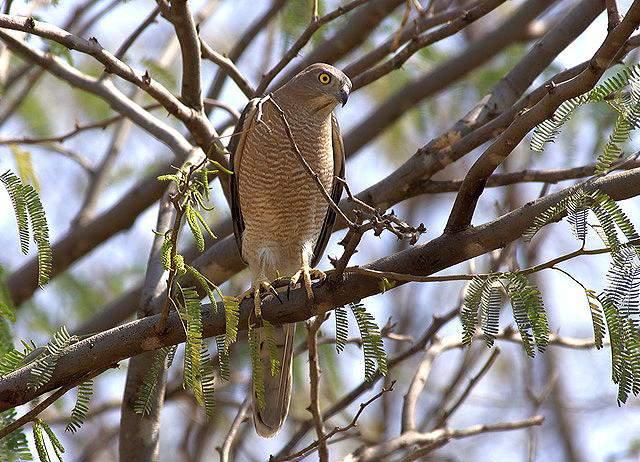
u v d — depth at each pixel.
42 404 6.95
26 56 10.56
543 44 10.95
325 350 11.79
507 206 14.69
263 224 10.68
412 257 7.43
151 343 7.35
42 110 14.24
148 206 12.59
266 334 7.43
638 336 5.89
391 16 13.49
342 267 7.12
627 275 5.98
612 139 6.50
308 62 12.63
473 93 14.66
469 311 6.37
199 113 9.62
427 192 10.63
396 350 15.28
